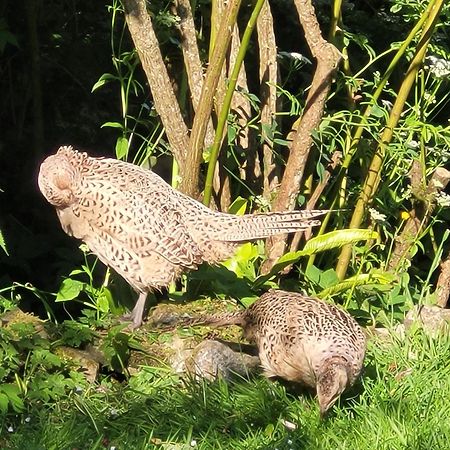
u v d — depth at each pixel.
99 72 14.92
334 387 8.93
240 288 11.56
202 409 9.46
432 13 11.65
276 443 8.83
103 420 9.27
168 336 10.71
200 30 12.73
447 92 13.68
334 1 12.17
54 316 12.02
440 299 12.34
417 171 12.18
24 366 9.92
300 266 12.54
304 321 9.54
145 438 8.88
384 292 11.80
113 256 10.68
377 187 12.35
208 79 10.91
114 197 10.54
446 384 9.81
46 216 14.34
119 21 14.85
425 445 8.77
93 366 10.25
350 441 8.92
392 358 10.47
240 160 12.47
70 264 12.92
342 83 12.10
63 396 9.70
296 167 11.67
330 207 12.49
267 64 12.25
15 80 14.81
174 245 10.57
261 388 9.80
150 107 12.98
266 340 9.80
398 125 12.77
